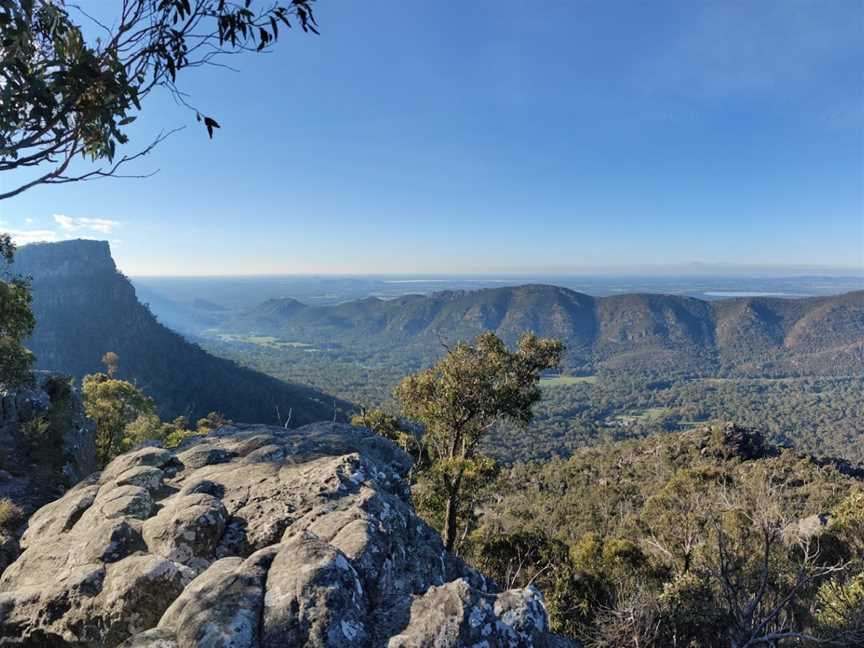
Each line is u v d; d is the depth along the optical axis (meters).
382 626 4.41
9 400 18.53
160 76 4.07
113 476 8.95
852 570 14.98
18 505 12.16
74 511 7.83
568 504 76.00
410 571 6.21
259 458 9.24
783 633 12.90
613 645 14.94
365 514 6.59
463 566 7.54
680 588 15.93
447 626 4.13
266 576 4.59
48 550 6.63
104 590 5.14
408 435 24.36
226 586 4.38
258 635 3.92
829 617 13.34
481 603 4.36
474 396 19.62
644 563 24.09
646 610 14.62
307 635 3.89
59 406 21.91
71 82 3.72
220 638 3.74
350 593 4.43
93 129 4.10
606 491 77.31
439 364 20.64
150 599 4.97
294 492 7.40
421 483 19.80
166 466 9.23
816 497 47.62
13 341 19.02
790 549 17.66
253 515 6.89
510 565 20.59
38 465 16.00
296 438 10.58
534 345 20.00
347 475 7.90
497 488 25.47
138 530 6.47
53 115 4.01
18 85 3.59
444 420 20.62
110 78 3.74
